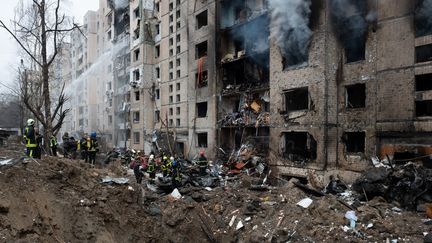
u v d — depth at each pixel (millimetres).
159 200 14117
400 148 16703
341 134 19531
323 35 19391
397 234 10992
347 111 19281
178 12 34281
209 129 29156
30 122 11820
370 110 18125
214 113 28484
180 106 33625
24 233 7867
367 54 18359
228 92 27422
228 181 19859
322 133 19250
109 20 51438
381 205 13633
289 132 21578
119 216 10531
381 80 17609
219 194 15430
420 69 16031
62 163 10742
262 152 23672
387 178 14477
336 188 17484
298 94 22438
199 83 30766
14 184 8875
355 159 18656
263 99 24703
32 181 9367
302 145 22375
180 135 33469
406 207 13453
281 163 21672
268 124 23234
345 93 19500
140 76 39656
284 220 12617
